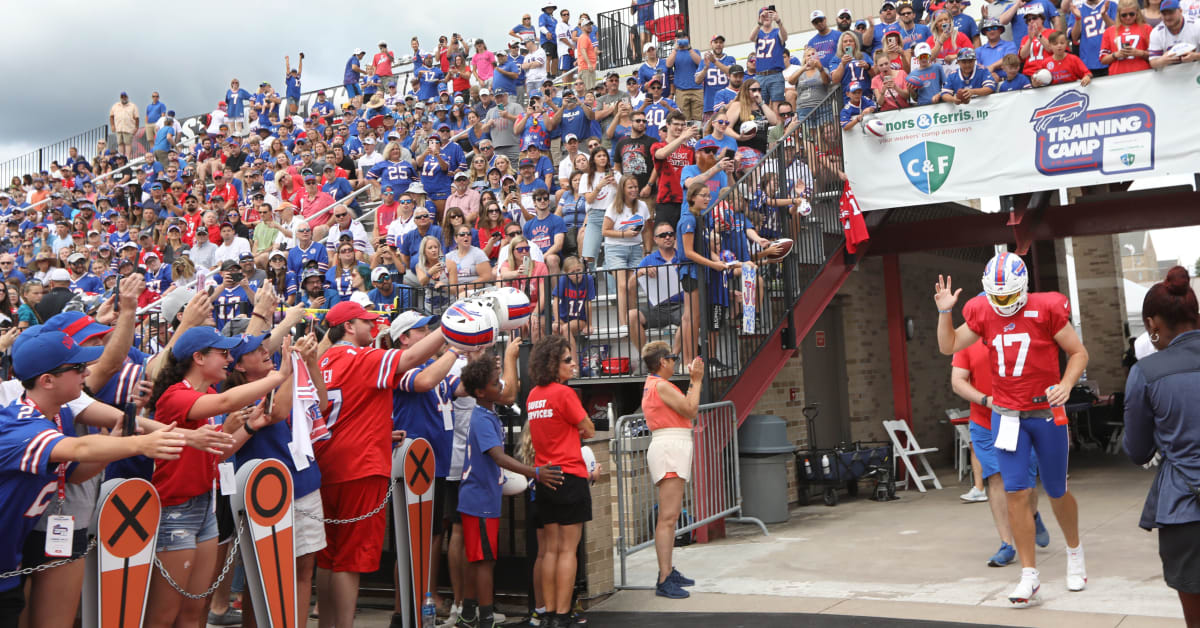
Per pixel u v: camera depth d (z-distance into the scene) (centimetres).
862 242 1080
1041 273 1781
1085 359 553
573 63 1859
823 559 738
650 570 737
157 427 447
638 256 977
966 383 675
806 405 1160
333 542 525
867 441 1235
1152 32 917
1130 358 1583
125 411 449
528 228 1116
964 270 1609
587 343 909
